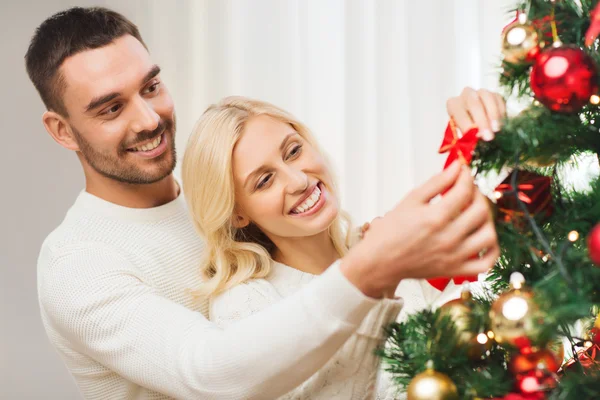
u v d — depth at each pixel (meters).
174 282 1.25
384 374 1.16
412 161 2.29
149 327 0.99
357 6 2.37
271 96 2.49
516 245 0.66
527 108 0.67
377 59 2.33
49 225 2.59
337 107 2.43
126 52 1.27
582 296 0.59
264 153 1.14
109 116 1.26
